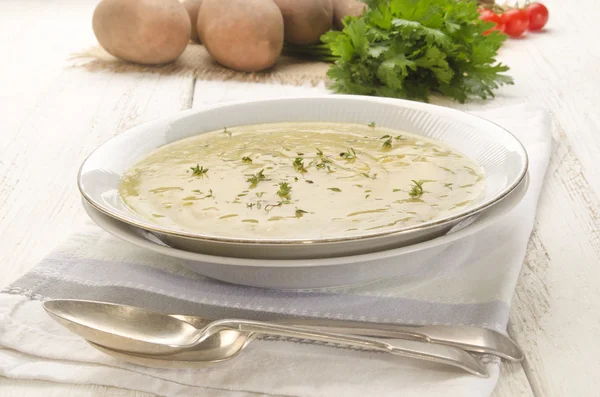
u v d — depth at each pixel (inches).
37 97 49.1
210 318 30.7
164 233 29.9
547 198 38.0
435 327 30.0
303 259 29.8
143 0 52.2
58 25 62.9
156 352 29.5
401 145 36.0
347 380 29.3
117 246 34.0
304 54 56.1
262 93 49.8
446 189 33.0
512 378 30.0
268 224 31.4
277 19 52.1
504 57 54.8
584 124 44.7
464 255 33.4
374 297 31.9
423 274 32.7
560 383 29.8
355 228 31.1
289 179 33.7
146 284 32.3
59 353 30.3
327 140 36.6
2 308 31.4
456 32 48.5
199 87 50.7
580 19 62.4
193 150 36.0
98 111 47.3
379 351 30.2
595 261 34.1
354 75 48.5
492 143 34.6
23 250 35.4
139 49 52.8
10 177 40.4
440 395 28.3
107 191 33.1
